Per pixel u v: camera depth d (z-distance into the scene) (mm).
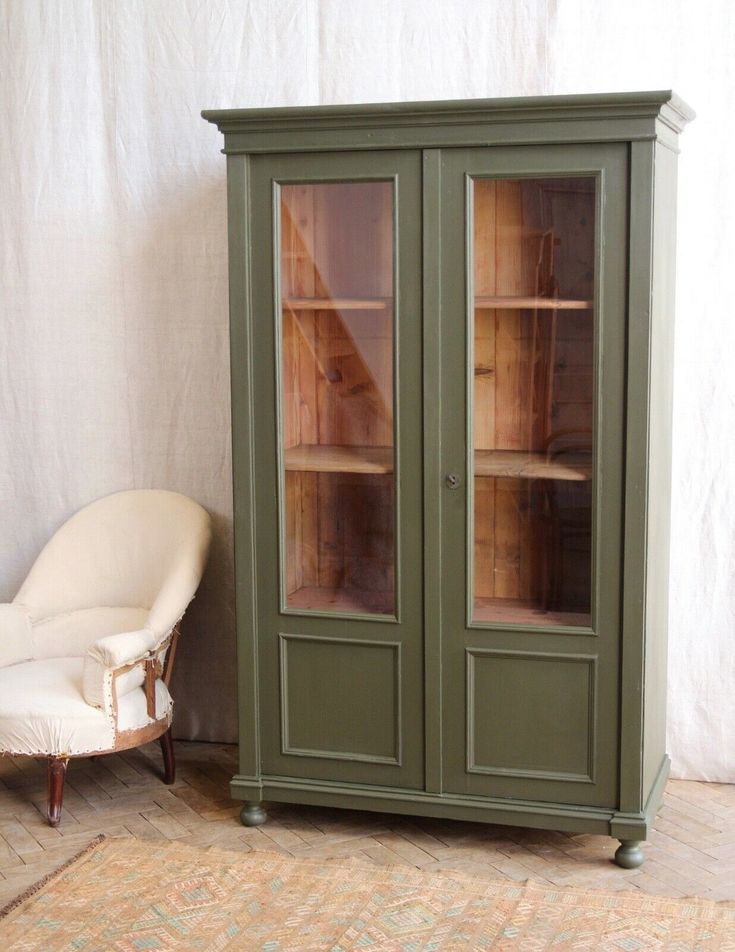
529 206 2723
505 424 2812
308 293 2898
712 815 3104
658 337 2781
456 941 2482
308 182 2846
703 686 3279
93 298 3602
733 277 3129
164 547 3393
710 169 3107
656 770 3066
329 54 3328
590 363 2727
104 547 3455
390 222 2814
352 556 2947
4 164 3604
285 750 3033
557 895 2666
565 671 2820
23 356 3676
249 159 2875
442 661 2891
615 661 2783
